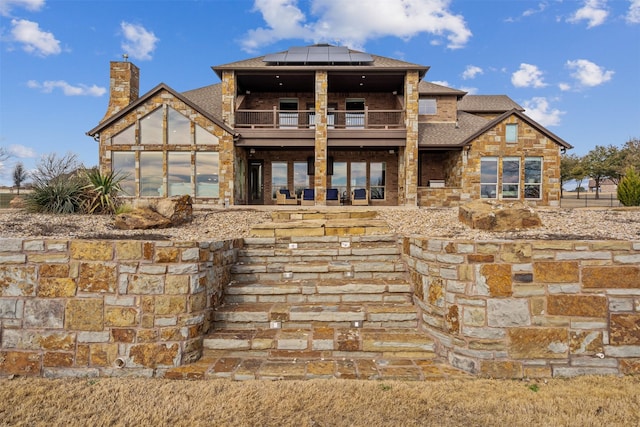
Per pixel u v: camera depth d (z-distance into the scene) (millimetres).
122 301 4387
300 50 18891
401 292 5621
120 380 4184
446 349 4488
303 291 5645
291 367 4305
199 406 3561
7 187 34344
